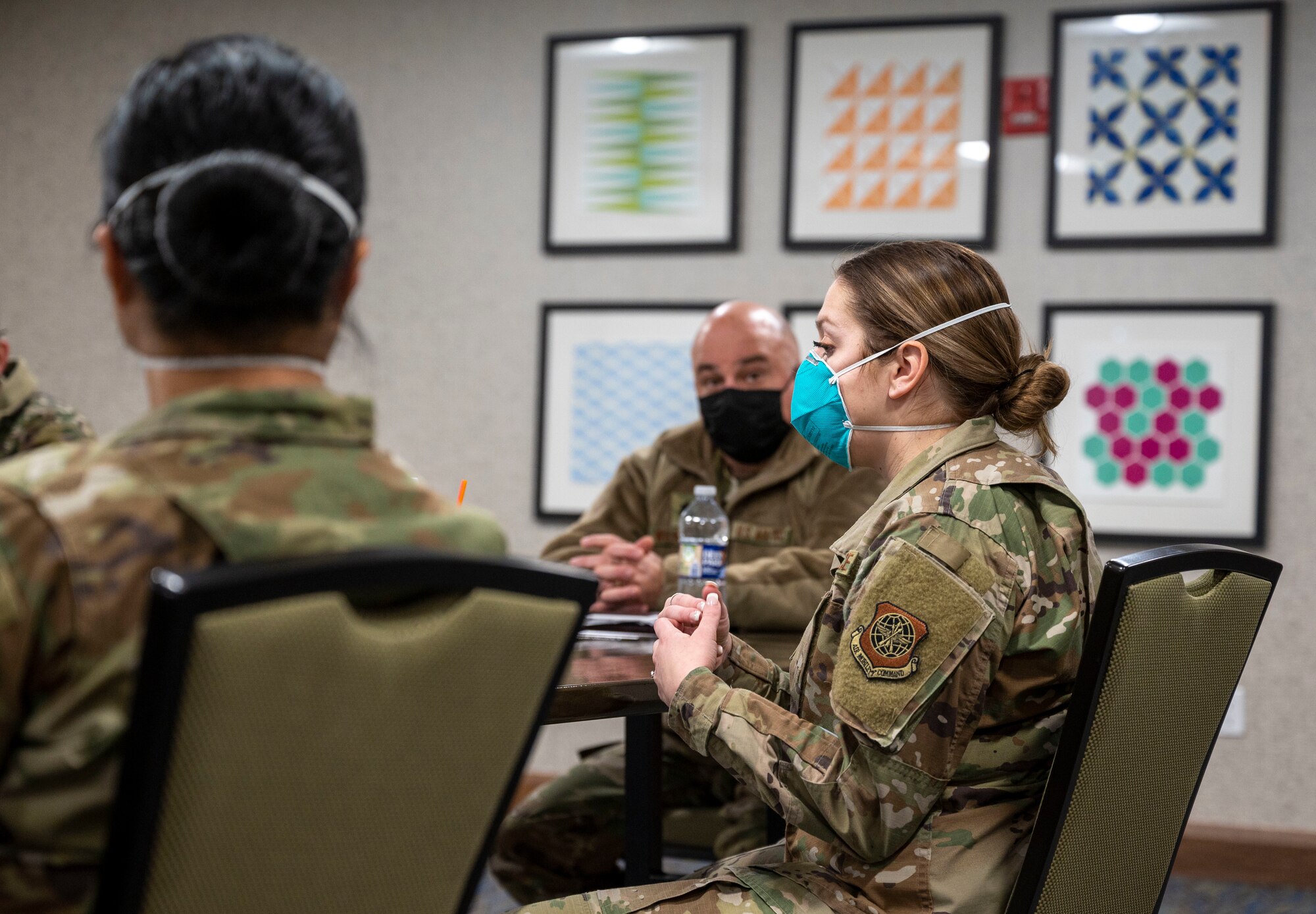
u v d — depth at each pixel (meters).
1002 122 3.40
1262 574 1.30
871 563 1.21
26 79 3.94
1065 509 1.24
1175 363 3.30
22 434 1.92
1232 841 3.21
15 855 0.71
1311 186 3.24
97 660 0.68
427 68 3.75
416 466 3.74
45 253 3.92
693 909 1.19
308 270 0.78
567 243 3.64
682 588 2.01
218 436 0.75
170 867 0.68
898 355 1.35
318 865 0.75
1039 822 1.14
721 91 3.55
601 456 3.62
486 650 0.79
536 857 2.13
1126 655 1.11
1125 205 3.33
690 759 2.18
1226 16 3.26
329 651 0.70
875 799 1.13
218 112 0.77
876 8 3.47
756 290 3.54
